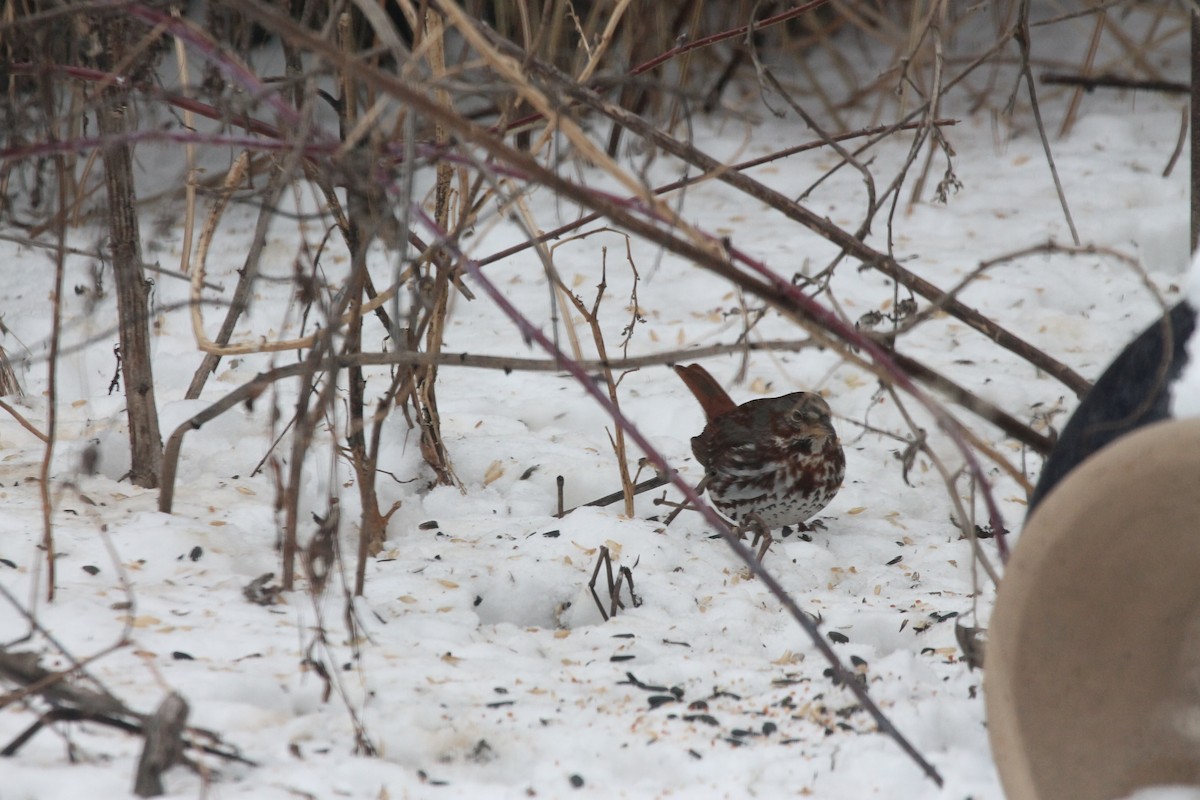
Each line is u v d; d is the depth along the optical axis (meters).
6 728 4.84
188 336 10.79
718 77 17.48
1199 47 7.45
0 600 5.99
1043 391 10.00
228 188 6.34
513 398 10.06
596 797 4.83
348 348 6.38
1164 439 3.95
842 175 14.77
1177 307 4.68
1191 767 4.35
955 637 6.04
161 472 7.41
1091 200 13.72
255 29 14.79
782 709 5.58
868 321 5.52
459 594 6.73
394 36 4.80
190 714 5.02
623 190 14.26
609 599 6.99
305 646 5.82
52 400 5.88
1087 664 4.29
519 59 5.83
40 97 6.50
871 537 8.06
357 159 5.05
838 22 15.84
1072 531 4.12
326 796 4.60
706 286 12.18
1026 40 7.62
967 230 13.19
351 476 8.21
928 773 4.82
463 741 5.15
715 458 8.03
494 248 12.95
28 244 7.78
